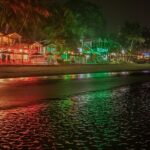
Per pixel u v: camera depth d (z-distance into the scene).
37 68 69.56
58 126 19.56
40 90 38.09
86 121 20.95
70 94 35.16
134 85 46.97
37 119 21.48
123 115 23.02
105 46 120.88
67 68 77.81
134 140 16.77
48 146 15.77
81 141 16.55
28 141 16.48
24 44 83.25
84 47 109.94
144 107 26.59
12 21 80.62
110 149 15.45
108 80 54.59
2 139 16.80
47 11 83.56
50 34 95.44
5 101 29.44
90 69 83.25
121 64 108.06
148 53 164.75
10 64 69.50
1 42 79.38
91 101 30.03
